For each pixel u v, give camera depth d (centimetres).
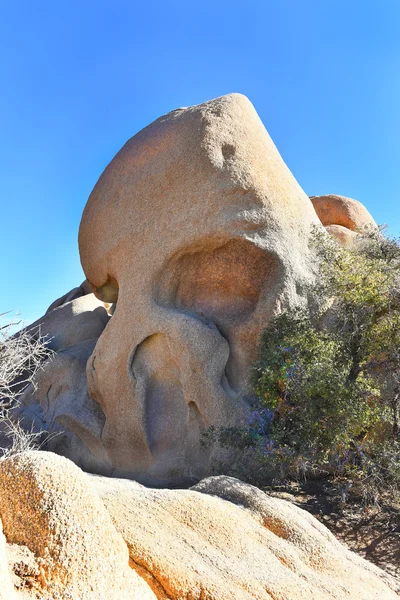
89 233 1259
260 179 1120
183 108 1266
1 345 743
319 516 813
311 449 859
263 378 927
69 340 1427
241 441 921
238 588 416
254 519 566
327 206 1808
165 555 414
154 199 1145
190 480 1007
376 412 883
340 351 935
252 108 1249
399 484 838
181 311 1091
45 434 1182
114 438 1102
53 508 307
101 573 307
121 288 1142
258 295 1084
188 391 1021
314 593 452
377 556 725
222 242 1075
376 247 1119
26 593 280
